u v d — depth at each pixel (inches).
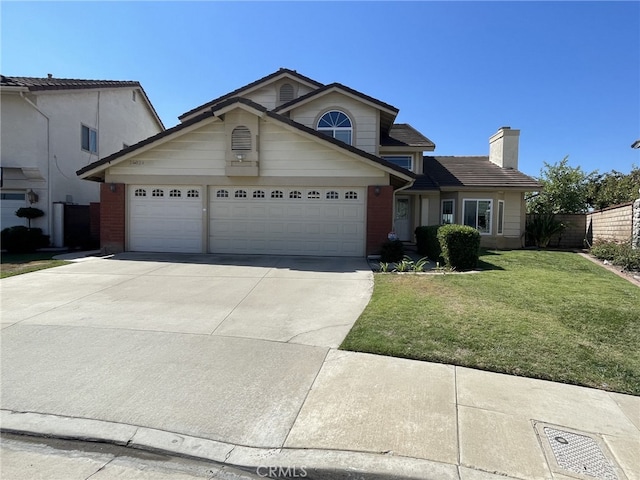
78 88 643.5
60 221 598.9
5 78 591.5
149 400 142.1
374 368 167.5
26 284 316.5
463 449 115.1
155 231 506.0
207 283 324.2
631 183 837.8
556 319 232.7
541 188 673.6
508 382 156.9
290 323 223.9
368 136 611.8
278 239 495.8
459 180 703.7
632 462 111.0
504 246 705.0
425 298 273.6
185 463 112.7
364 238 484.1
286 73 679.7
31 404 139.3
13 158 570.3
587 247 674.8
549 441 119.6
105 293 288.5
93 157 703.1
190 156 495.8
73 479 105.4
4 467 109.8
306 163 485.1
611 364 173.2
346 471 107.3
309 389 149.9
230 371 164.2
